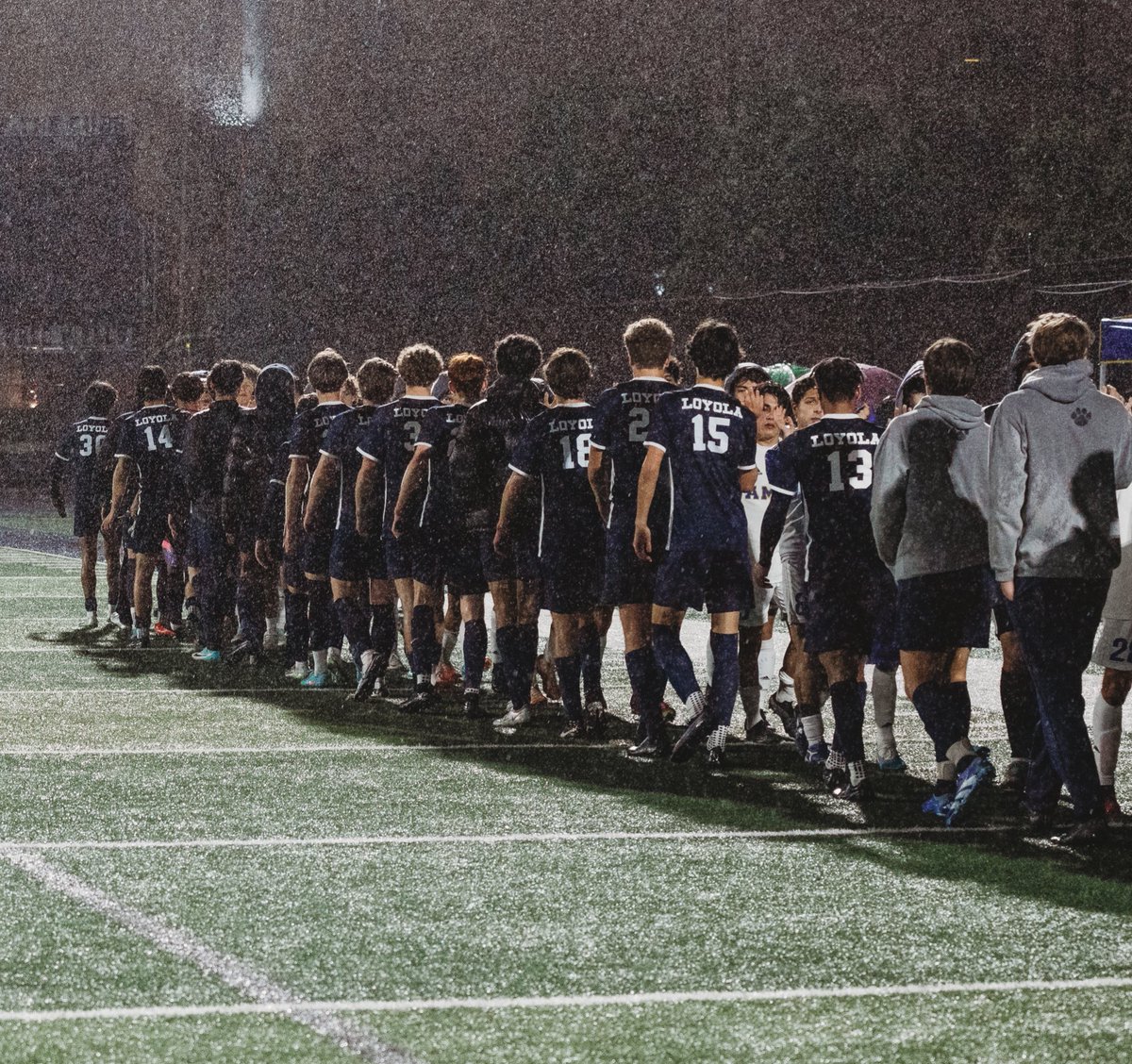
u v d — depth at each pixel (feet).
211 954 21.53
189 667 54.44
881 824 30.19
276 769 35.40
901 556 29.81
